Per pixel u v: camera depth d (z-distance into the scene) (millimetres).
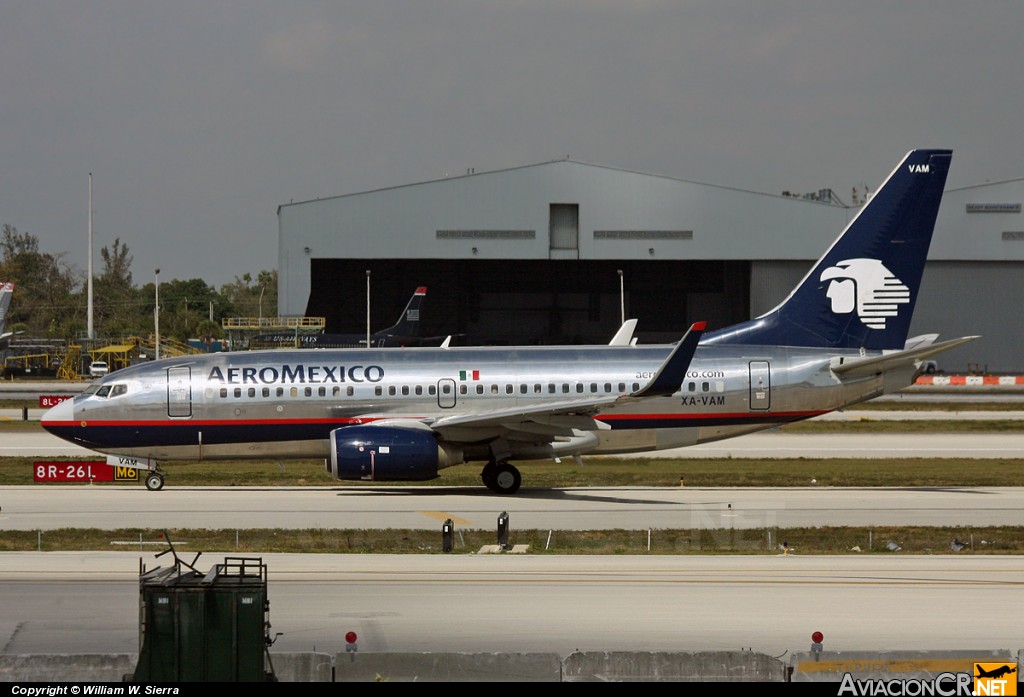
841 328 162875
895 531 119000
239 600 58031
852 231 162250
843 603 84812
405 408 156875
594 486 161750
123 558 101375
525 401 157625
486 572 96000
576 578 93625
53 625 77438
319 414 156625
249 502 143000
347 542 111875
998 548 112125
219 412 155625
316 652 68250
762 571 97375
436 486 163875
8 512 132625
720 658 63375
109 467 166250
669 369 138250
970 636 75562
